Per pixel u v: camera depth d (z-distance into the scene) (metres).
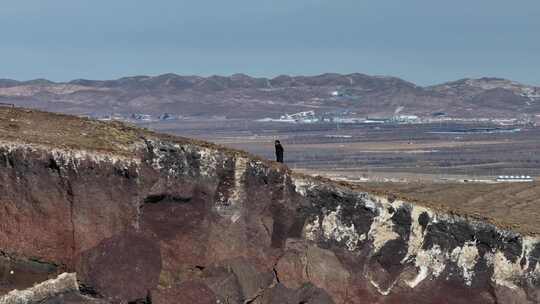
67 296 74.62
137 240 78.06
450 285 88.69
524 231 92.38
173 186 81.19
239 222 83.31
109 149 78.81
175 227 80.88
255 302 81.50
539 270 92.00
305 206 85.06
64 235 76.62
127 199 78.62
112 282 75.94
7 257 76.00
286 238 84.25
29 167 76.81
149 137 82.06
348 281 84.38
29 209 76.69
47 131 80.75
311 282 82.88
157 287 77.94
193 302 77.62
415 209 87.38
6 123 80.88
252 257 83.00
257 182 84.12
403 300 86.44
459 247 89.00
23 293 71.94
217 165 83.12
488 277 90.19
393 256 86.81
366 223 86.00
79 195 76.75
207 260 81.50
